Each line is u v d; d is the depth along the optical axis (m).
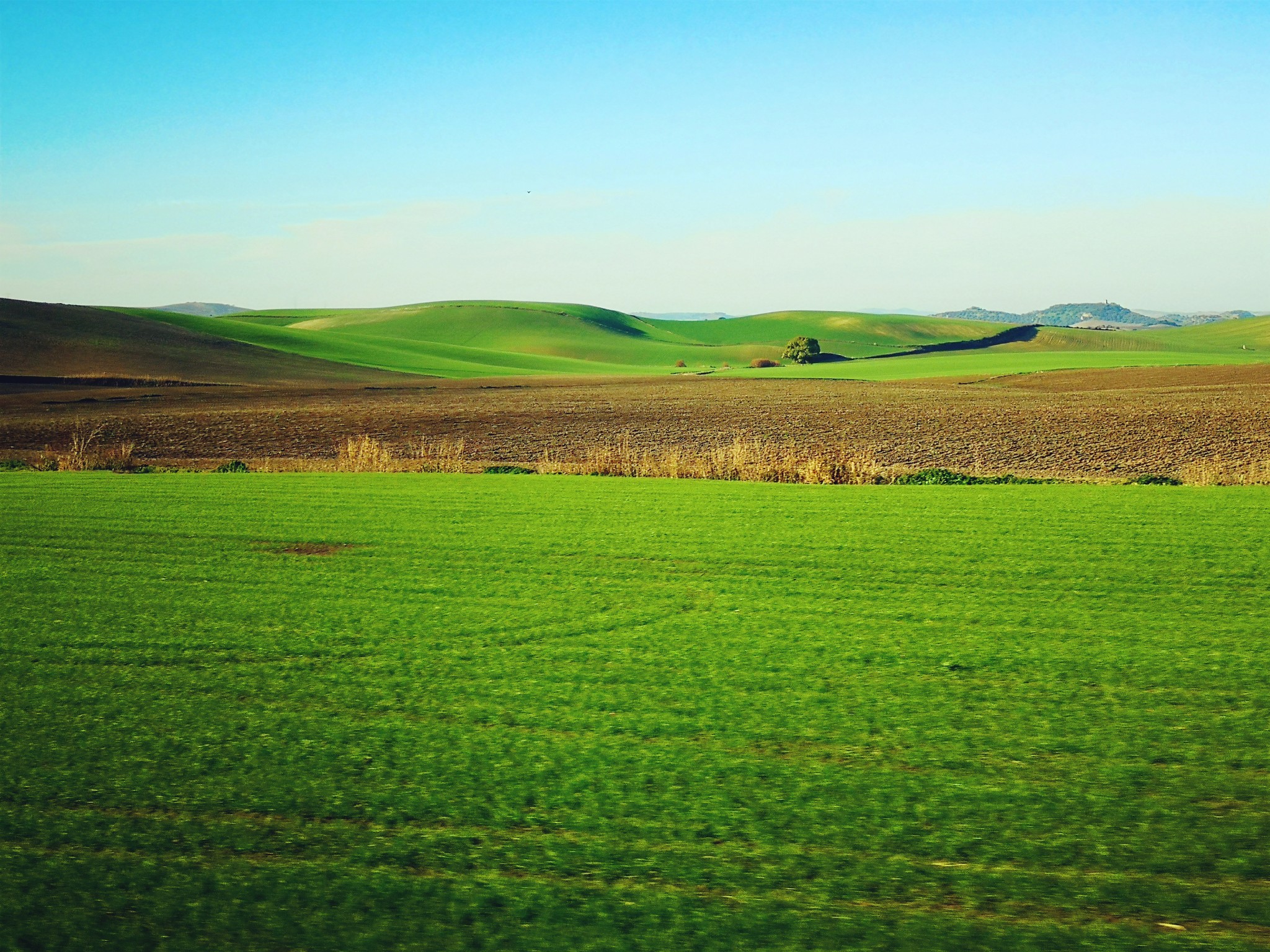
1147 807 4.85
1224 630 7.98
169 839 4.73
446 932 3.95
